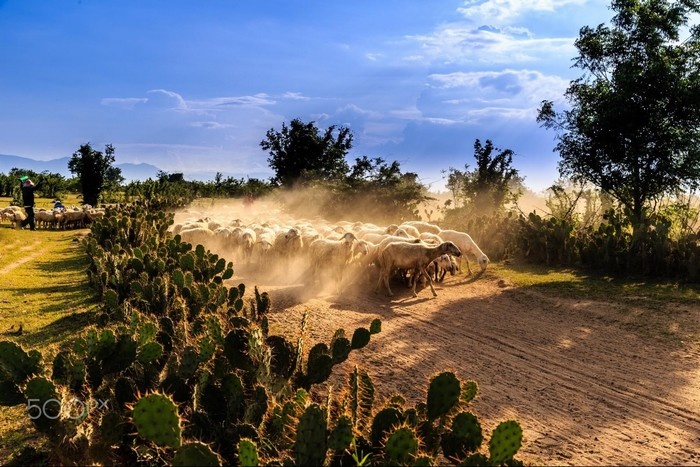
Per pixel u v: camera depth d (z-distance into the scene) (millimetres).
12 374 5656
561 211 22672
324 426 4312
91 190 44688
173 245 14352
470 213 24688
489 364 8633
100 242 19766
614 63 19562
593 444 6098
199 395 5477
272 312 12070
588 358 8773
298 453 4301
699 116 17766
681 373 8000
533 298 12914
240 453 4125
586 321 10828
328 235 16734
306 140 40344
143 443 5492
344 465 4625
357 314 11820
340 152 40844
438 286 14766
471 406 7117
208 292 9859
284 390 5945
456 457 4621
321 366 6344
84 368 5617
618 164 19250
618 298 12320
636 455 5852
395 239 14078
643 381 7773
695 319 10406
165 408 4125
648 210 19328
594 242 15805
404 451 4250
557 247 16797
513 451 4039
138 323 7281
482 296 13383
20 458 5809
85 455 5066
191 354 5965
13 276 17312
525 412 6918
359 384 5715
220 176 57750
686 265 13445
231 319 6992
